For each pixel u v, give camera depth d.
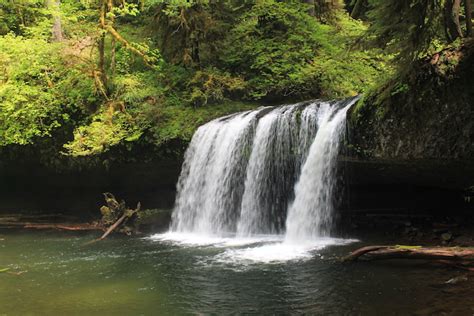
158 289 6.82
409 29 7.78
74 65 14.17
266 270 7.61
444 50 8.01
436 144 7.88
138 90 13.94
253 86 15.31
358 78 15.50
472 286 6.00
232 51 15.86
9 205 16.50
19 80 14.33
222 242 10.68
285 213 11.19
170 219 13.61
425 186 9.86
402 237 9.76
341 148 9.50
